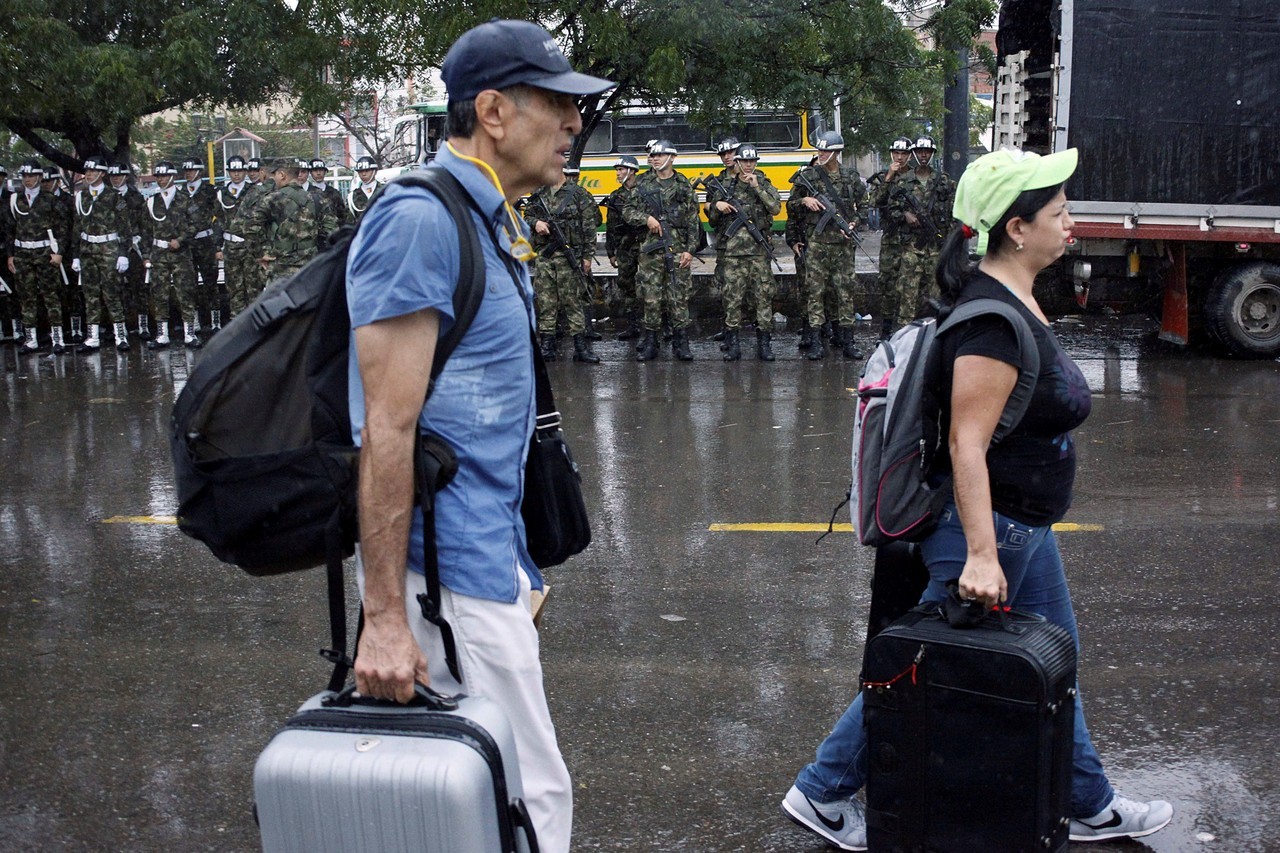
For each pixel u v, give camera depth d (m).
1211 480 6.95
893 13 14.01
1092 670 4.46
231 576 5.71
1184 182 10.47
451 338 2.22
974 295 2.83
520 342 2.33
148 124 31.08
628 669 4.56
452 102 2.31
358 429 2.23
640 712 4.19
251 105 17.38
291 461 2.25
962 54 14.63
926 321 3.03
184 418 2.26
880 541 2.97
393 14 12.98
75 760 3.92
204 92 16.25
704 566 5.71
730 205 11.32
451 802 2.03
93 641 4.94
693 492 6.98
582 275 11.60
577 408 9.41
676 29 12.95
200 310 14.47
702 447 8.04
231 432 2.26
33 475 7.73
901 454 2.92
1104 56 10.30
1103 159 10.43
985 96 27.00
